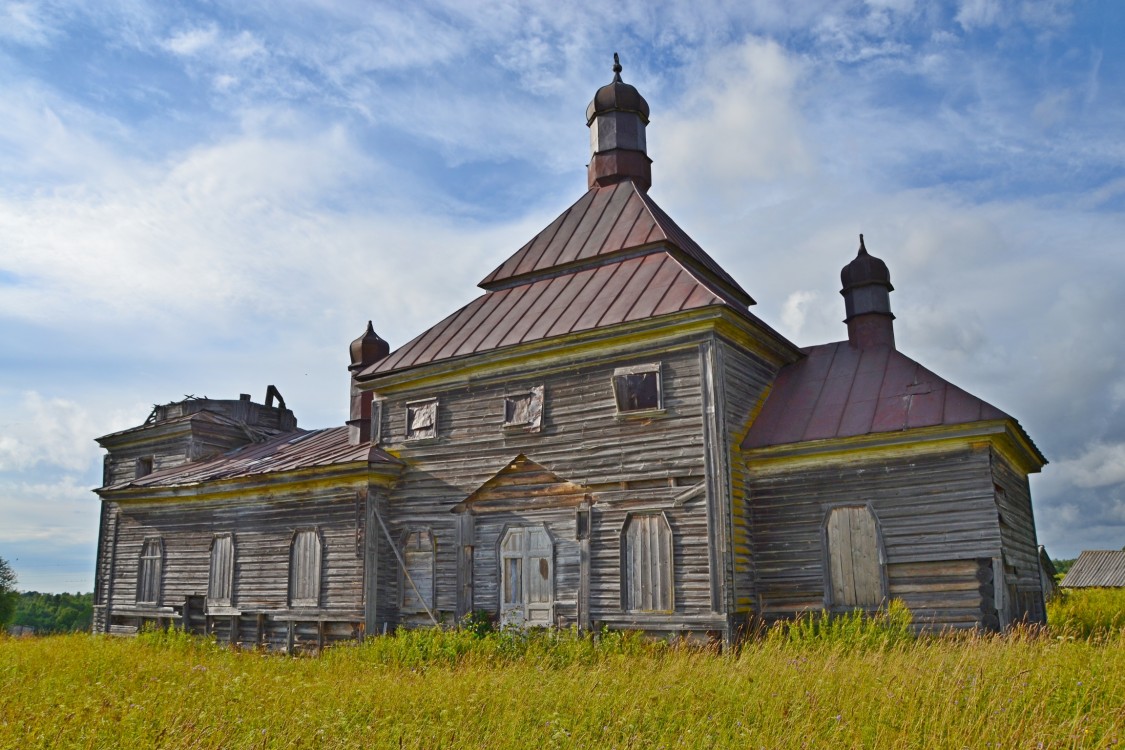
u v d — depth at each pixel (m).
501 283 24.94
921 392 19.14
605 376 20.41
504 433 21.59
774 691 11.21
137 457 33.44
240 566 25.19
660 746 9.41
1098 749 8.48
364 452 23.30
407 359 23.50
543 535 20.62
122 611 28.16
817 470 19.05
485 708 11.13
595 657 17.06
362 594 22.25
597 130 26.92
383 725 10.35
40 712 10.55
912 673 11.51
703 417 18.94
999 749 8.68
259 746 9.41
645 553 19.17
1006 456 19.61
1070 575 62.56
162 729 9.99
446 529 22.11
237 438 33.12
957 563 17.38
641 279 21.50
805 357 22.58
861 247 23.00
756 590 19.14
